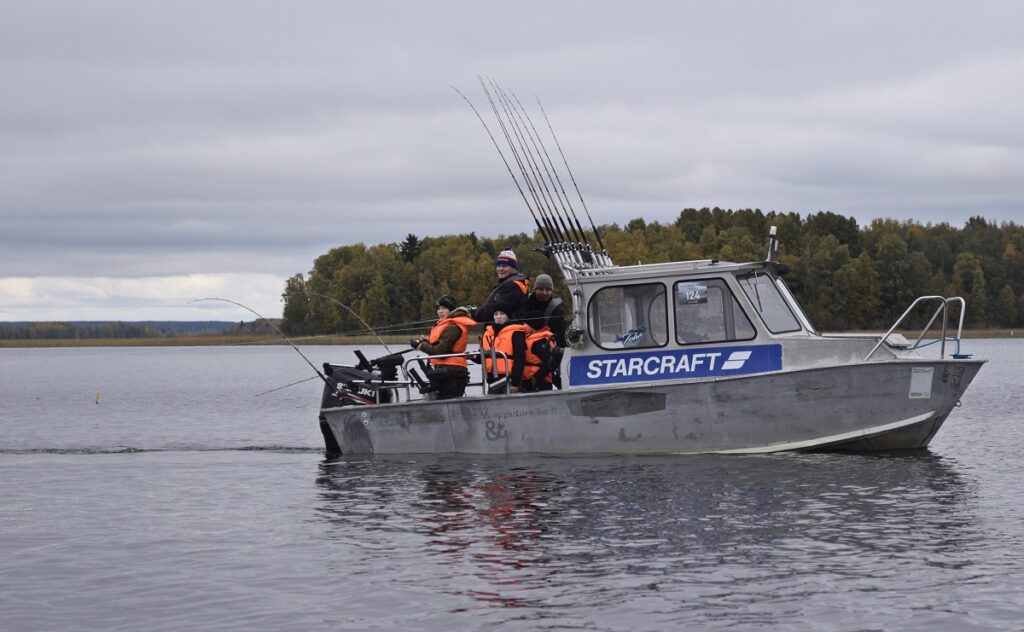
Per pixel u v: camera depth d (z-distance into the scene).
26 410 27.34
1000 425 19.22
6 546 9.90
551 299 14.48
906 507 10.75
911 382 13.20
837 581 8.31
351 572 8.79
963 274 102.56
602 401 13.66
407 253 101.50
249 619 7.71
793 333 13.68
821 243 97.25
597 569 8.70
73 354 131.12
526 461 13.61
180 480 13.62
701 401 13.48
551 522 10.28
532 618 7.60
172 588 8.46
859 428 13.35
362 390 15.13
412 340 14.89
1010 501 11.03
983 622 7.42
